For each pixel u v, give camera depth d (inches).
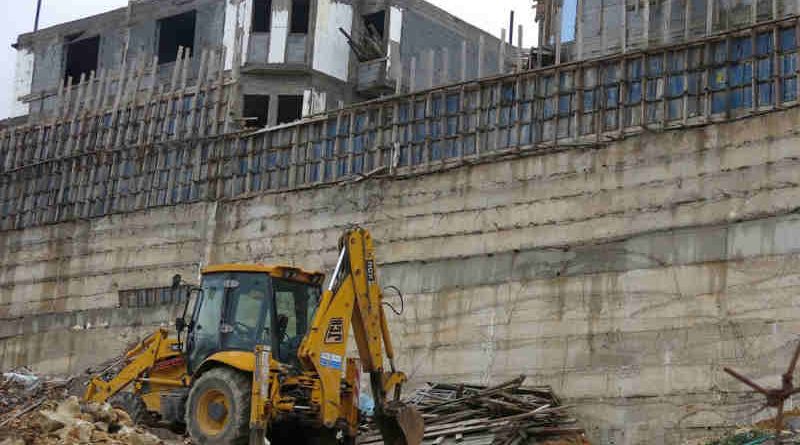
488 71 1457.9
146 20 1407.5
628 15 901.2
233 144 1096.2
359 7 1364.4
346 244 615.5
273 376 582.2
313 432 629.9
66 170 1238.9
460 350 865.5
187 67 1171.3
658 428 738.8
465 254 885.8
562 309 813.9
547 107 870.4
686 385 733.9
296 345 623.2
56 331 1180.5
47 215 1240.8
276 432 633.6
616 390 767.1
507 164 879.1
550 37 1047.6
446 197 912.9
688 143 779.4
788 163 726.5
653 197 787.4
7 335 1224.2
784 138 732.7
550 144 856.3
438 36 1407.5
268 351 580.7
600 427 766.5
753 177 740.7
